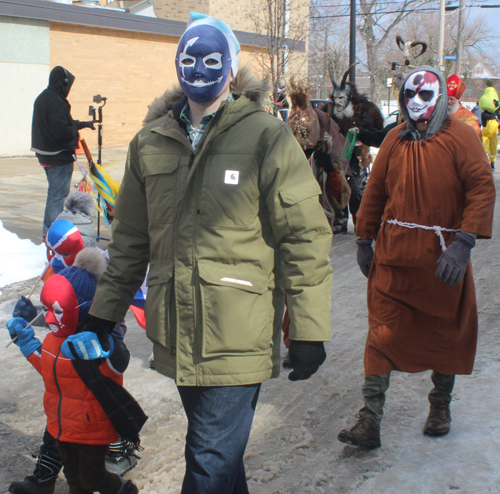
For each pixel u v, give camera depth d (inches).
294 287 86.2
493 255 284.5
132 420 98.8
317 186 88.7
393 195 126.2
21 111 578.6
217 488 84.2
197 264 85.8
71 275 102.0
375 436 125.3
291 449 129.3
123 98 675.4
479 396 148.5
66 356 95.7
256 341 86.0
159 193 89.4
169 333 88.5
